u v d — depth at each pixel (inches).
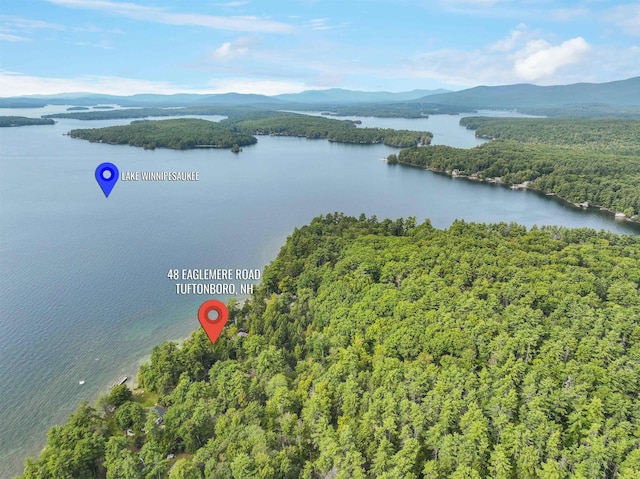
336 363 3063.5
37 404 3176.7
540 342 3265.3
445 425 2484.0
